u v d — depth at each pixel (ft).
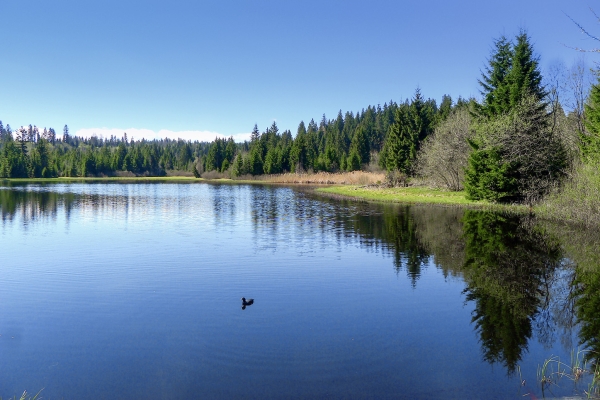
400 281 37.55
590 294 33.94
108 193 149.18
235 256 47.42
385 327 27.50
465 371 21.99
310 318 28.96
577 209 68.44
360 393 19.94
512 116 93.40
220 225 71.05
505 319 28.89
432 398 19.54
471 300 32.58
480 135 98.07
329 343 25.13
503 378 21.34
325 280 37.88
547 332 26.81
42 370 22.38
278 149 308.60
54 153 392.68
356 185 185.26
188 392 20.16
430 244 53.72
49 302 32.48
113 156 384.27
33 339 26.09
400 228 66.64
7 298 33.40
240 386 20.62
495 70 100.22
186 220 77.51
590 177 65.82
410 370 22.07
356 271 40.83
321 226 69.21
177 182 261.24
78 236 60.75
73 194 142.51
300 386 20.54
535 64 93.25
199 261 45.21
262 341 25.52
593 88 82.58
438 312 30.09
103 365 22.84
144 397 19.79
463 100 159.43
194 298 33.22
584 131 89.51
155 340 25.76
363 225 70.08
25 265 43.70
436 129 140.67
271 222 74.28
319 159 298.56
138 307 31.30
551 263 43.78
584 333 26.58
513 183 94.17
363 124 367.86
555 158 91.97
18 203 108.58
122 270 41.63
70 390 20.48
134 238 58.85
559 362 22.88
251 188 187.73
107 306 31.53
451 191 120.78
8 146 323.98
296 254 48.37
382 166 241.96
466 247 51.75
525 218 76.54
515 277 38.73
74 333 26.86
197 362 22.98
